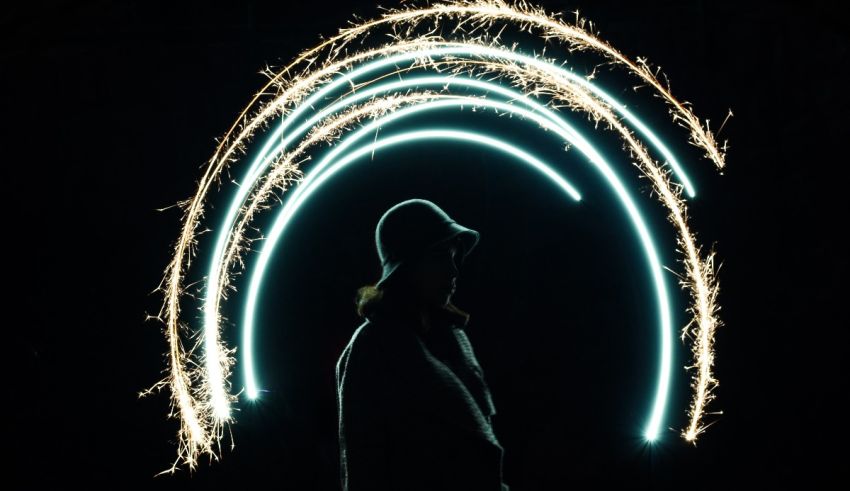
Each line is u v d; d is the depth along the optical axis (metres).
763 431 5.41
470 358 3.00
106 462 5.60
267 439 5.73
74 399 5.69
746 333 5.54
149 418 5.68
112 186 5.86
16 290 5.77
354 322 6.05
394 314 2.75
